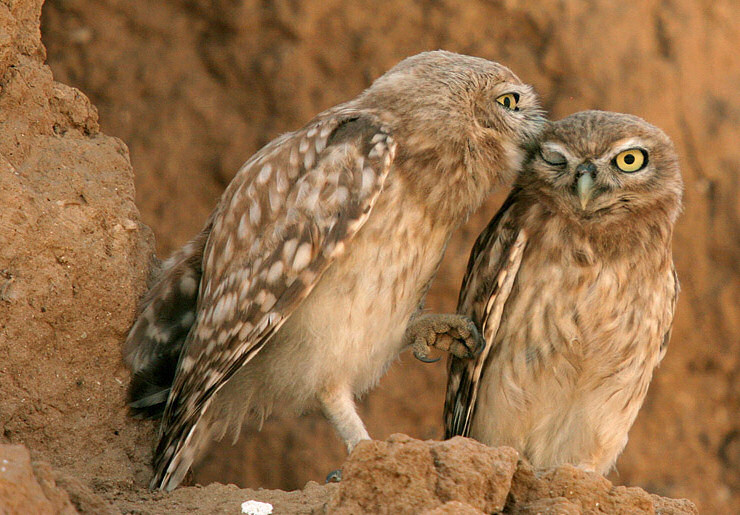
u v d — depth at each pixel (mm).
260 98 18828
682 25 19438
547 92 18828
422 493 6395
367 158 8961
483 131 9602
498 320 9656
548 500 6656
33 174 8742
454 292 18422
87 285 8594
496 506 6555
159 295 9352
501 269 9609
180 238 18594
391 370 18922
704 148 19406
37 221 8328
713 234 19578
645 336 9789
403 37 18875
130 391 8984
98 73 18781
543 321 9625
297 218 8875
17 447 5723
